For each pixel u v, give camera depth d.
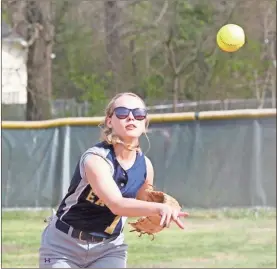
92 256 9.48
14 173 33.34
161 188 32.62
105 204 8.96
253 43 50.88
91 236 9.34
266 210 31.25
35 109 49.81
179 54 52.16
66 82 59.69
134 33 51.12
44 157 33.44
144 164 9.30
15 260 20.38
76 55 56.09
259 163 31.72
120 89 52.03
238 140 31.89
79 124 33.25
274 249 22.14
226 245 23.00
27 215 31.70
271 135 31.64
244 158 31.83
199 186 32.25
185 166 32.38
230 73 53.97
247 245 23.00
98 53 55.06
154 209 8.15
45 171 33.44
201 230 26.80
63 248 9.37
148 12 51.59
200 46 50.56
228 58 51.12
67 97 60.16
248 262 19.73
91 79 52.44
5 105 53.53
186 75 53.34
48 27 49.53
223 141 32.00
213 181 32.09
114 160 8.95
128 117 8.94
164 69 53.72
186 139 32.47
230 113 31.95
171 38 49.25
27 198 33.41
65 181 33.12
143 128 9.09
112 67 51.84
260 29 50.41
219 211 31.66
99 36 54.56
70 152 33.28
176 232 26.31
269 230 26.52
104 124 9.16
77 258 9.42
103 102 51.44
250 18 48.59
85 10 53.50
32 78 50.03
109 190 8.55
